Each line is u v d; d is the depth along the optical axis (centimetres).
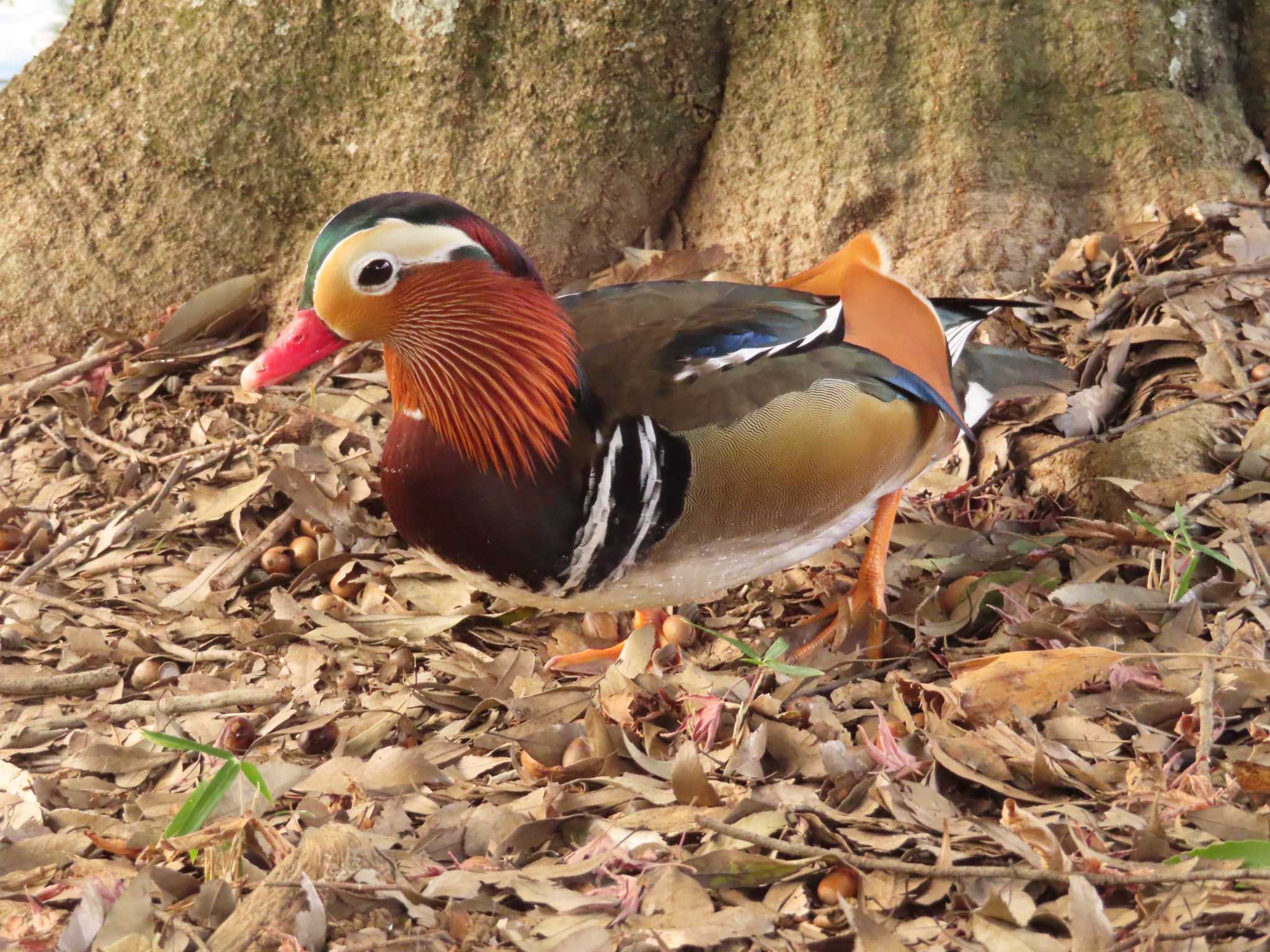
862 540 381
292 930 208
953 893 221
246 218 471
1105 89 453
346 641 344
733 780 272
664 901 220
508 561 289
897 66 453
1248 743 272
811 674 276
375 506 400
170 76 463
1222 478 358
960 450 408
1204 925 208
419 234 272
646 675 304
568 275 469
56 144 469
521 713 310
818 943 213
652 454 282
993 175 451
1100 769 264
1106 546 361
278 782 267
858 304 321
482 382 279
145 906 219
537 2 452
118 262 470
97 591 369
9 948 217
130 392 449
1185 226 443
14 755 302
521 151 461
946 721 279
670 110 467
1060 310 435
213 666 339
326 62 461
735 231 470
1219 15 469
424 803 268
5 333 469
